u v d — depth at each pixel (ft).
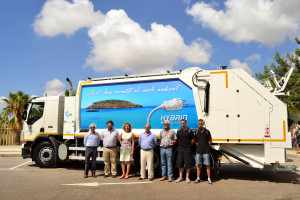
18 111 71.20
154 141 26.17
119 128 30.19
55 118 34.35
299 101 50.34
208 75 26.81
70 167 34.55
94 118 31.71
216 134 25.94
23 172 30.50
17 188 22.15
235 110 25.71
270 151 24.63
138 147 29.17
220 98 26.18
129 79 30.22
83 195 19.92
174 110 27.89
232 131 25.59
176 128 27.61
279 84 27.14
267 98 25.08
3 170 32.04
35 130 35.06
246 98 25.55
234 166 35.70
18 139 67.15
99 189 21.88
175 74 28.50
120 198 19.15
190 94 27.43
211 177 26.68
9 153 48.52
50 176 27.91
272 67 59.57
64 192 20.80
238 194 20.43
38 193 20.47
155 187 22.72
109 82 31.24
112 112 30.78
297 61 55.77
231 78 26.09
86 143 27.61
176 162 26.99
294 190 21.83
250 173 30.22
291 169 25.52
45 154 33.91
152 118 28.78
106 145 27.50
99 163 38.11
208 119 26.32
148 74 29.73
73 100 32.99
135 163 29.25
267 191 21.44
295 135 49.08
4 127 71.00
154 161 27.99
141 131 28.89
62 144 32.96
